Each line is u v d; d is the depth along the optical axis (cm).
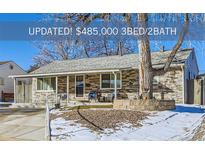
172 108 1727
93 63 2627
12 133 1205
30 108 2195
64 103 2384
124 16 1795
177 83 2234
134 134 1167
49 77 2681
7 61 3275
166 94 2266
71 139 1093
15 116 1652
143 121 1352
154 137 1141
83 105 2045
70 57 3359
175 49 1825
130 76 2383
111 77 2445
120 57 2625
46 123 1287
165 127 1267
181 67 2222
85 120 1346
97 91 2450
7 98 3094
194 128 1241
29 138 1116
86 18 1817
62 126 1269
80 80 2578
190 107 1883
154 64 2267
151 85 1748
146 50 1758
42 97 2689
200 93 2244
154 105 1655
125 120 1352
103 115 1434
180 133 1187
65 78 2658
